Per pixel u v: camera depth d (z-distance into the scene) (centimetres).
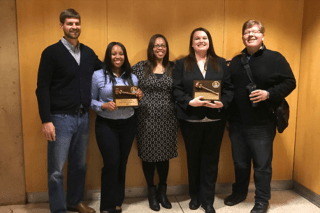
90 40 238
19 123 236
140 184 259
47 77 189
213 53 218
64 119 197
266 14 254
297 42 261
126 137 214
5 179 239
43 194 246
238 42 254
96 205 243
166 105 219
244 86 214
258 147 217
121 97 200
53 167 201
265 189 221
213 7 248
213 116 208
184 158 261
